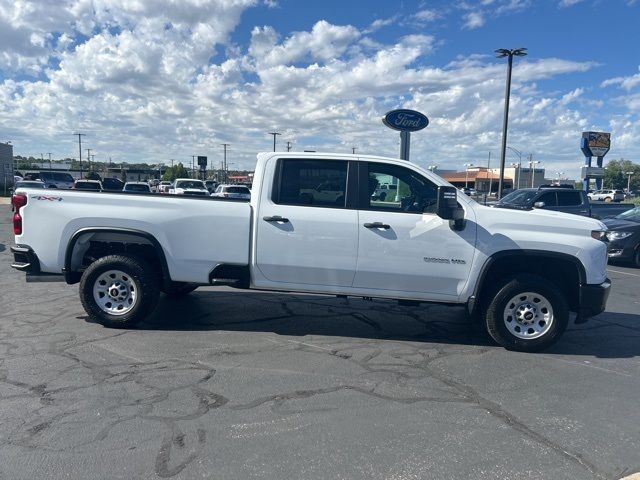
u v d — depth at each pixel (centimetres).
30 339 566
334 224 561
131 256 603
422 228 556
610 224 1338
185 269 589
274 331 616
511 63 2920
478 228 556
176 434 365
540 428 388
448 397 439
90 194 594
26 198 595
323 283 576
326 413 403
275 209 569
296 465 330
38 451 339
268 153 583
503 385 470
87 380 456
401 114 1636
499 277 586
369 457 341
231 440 359
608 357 557
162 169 12200
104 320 604
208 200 585
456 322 684
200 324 637
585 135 3781
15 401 412
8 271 1014
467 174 7869
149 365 495
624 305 828
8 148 6725
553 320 555
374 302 777
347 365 509
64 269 601
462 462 338
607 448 361
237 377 470
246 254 579
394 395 441
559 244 549
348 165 572
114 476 314
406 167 571
